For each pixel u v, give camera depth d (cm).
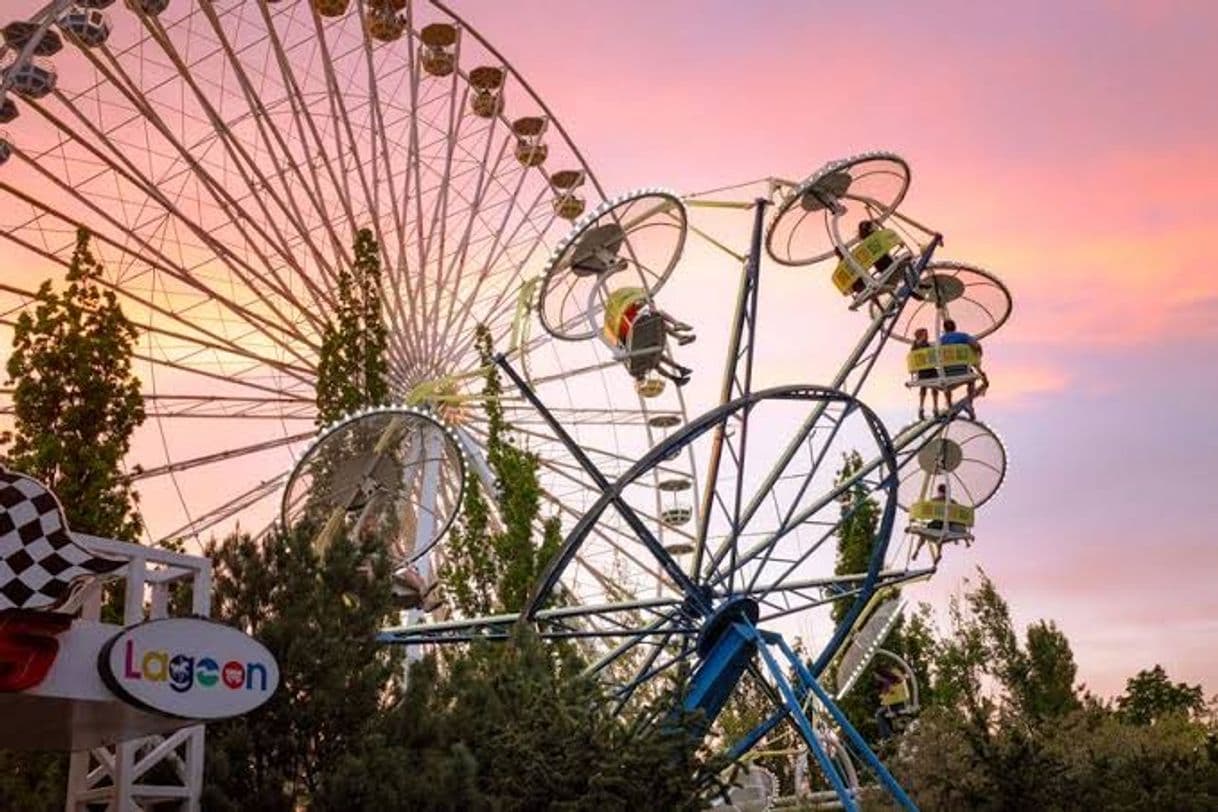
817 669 3378
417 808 2238
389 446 3284
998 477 3588
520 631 2833
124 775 2014
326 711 2366
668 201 3062
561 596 4366
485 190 4503
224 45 3800
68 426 2958
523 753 2445
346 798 2191
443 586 4312
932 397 3544
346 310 4062
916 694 4975
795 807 4853
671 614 3062
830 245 3331
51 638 1578
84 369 2989
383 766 2255
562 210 4825
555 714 2531
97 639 1655
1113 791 3628
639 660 4303
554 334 3105
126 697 1617
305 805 2350
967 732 3681
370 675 2450
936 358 3478
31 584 1605
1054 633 6531
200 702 1683
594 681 2786
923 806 3847
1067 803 3528
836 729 5294
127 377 3070
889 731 4816
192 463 4022
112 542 1919
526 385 2908
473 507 4409
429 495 3434
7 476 1617
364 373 4012
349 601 2645
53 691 1598
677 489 4631
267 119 3891
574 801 2375
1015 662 6438
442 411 4519
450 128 4419
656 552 2973
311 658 2403
